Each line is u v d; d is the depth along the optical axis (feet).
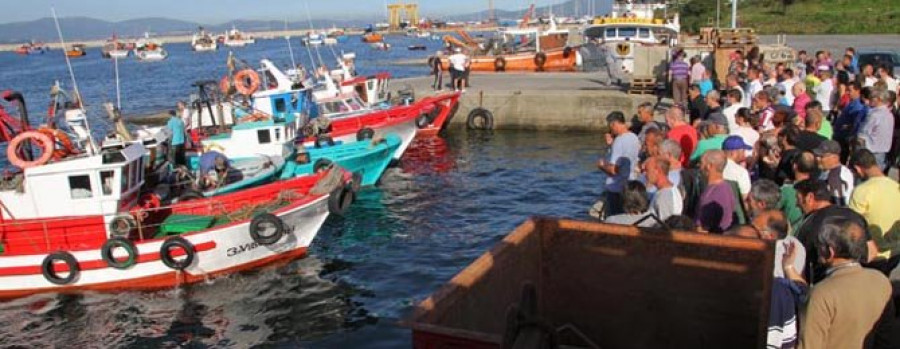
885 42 131.13
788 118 28.40
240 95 70.69
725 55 70.08
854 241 12.13
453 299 11.67
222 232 40.63
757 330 13.83
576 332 14.39
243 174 52.60
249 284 39.96
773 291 13.92
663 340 14.82
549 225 15.37
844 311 11.90
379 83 84.89
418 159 74.13
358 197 58.59
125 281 39.91
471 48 142.61
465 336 10.23
